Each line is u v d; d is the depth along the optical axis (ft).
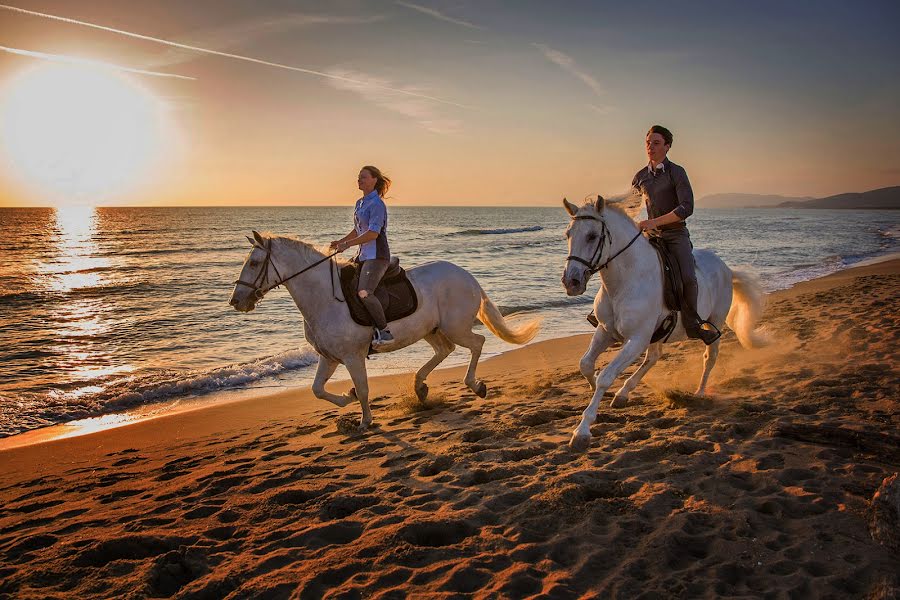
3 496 17.16
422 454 17.11
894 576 9.26
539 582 9.85
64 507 15.66
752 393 20.35
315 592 9.98
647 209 18.11
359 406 25.49
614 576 9.86
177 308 58.39
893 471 13.05
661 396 20.93
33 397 29.27
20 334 45.98
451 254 121.29
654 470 14.23
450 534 11.93
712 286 19.67
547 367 31.48
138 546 12.26
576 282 15.60
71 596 10.34
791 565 9.94
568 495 12.81
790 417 17.03
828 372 21.80
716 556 10.39
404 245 148.66
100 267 98.84
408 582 10.07
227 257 119.14
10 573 11.46
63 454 21.31
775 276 75.31
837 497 12.01
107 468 19.30
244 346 41.88
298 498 14.51
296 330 47.42
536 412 20.03
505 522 12.12
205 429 23.82
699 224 293.64
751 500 12.19
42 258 116.26
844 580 9.41
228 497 14.99
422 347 40.32
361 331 19.94
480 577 10.11
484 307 23.77
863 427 15.56
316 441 20.02
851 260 96.27
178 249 139.54
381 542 11.41
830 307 39.19
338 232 220.23
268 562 11.04
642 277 16.52
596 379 17.01
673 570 10.09
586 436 15.96
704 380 20.79
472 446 17.01
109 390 30.22
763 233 199.52
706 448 15.30
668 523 11.51
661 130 17.22
